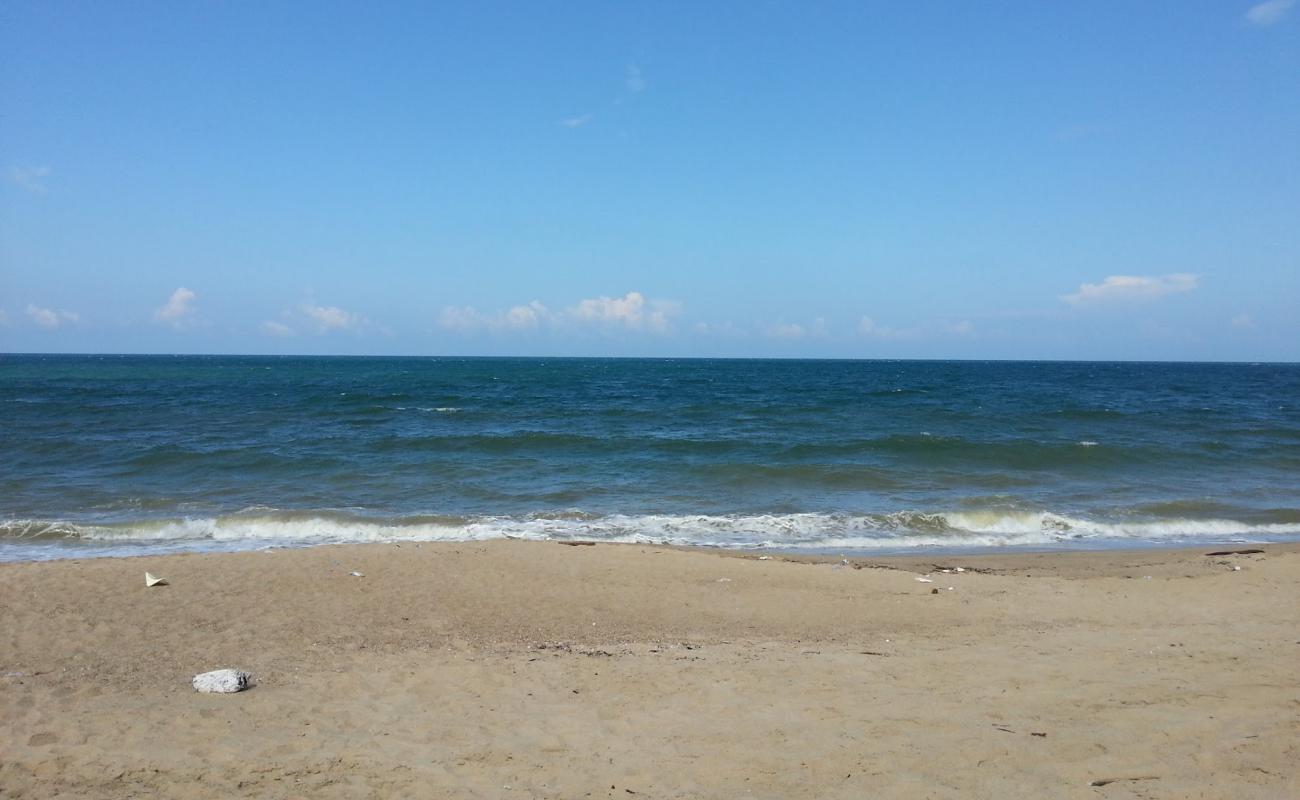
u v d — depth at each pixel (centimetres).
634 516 1775
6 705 636
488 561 1273
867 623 966
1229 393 6725
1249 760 516
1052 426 3569
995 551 1527
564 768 525
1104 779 494
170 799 475
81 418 3525
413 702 656
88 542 1514
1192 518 1833
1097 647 818
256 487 2048
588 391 6294
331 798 480
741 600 1073
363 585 1121
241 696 669
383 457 2492
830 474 2255
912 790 484
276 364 15488
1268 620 944
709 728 593
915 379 9331
